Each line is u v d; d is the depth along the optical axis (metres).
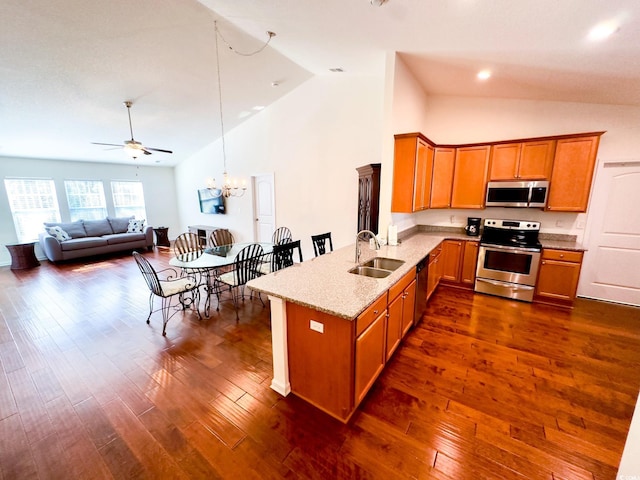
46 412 1.88
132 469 1.49
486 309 3.43
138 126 5.13
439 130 4.36
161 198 8.40
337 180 4.75
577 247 3.36
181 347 2.68
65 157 6.26
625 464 0.97
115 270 5.45
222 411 1.88
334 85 4.52
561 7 1.70
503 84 3.33
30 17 2.47
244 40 3.21
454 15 2.00
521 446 1.60
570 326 3.00
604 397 1.98
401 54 3.05
